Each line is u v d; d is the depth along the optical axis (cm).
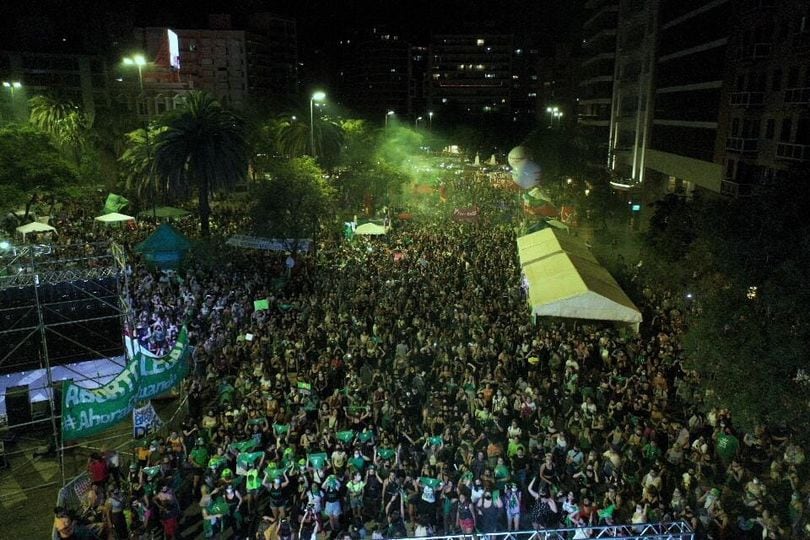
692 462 1733
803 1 3406
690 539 1347
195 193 6253
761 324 1653
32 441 2014
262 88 14475
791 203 1805
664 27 6231
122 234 4462
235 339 2517
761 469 1772
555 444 1720
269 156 6700
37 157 4072
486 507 1466
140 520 1537
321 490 1527
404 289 3000
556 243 3312
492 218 5322
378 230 4225
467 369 2114
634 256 4722
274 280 3381
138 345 2136
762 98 3862
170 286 3180
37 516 1644
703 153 4947
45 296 2556
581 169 6638
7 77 10025
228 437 1689
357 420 1820
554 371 2272
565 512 1456
